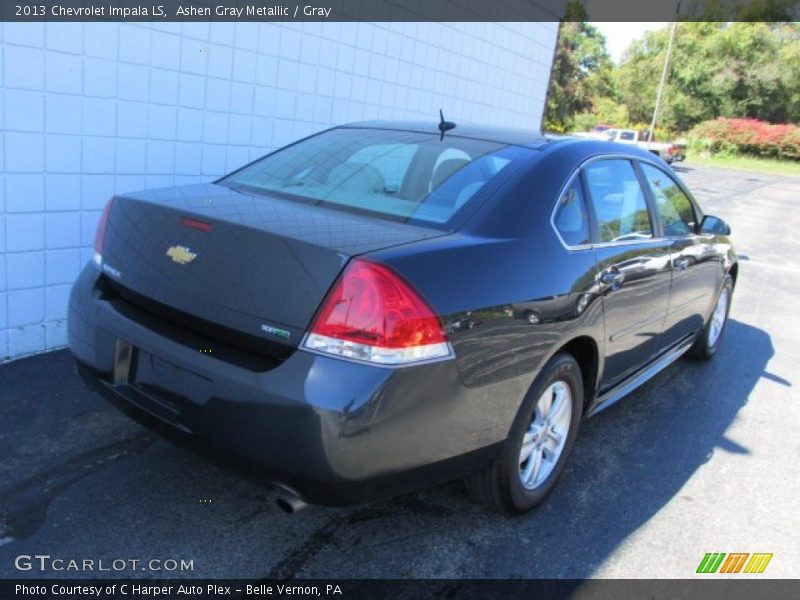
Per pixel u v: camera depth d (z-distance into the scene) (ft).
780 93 166.91
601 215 11.02
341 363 7.10
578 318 9.69
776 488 11.69
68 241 14.02
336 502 7.44
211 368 7.58
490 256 8.49
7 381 12.53
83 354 9.15
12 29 12.26
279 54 17.76
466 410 8.02
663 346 13.92
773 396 16.06
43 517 8.86
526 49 30.55
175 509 9.32
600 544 9.55
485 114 28.73
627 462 12.05
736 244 41.86
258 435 7.27
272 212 8.71
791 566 9.53
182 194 9.60
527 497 9.78
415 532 9.38
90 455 10.39
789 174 128.16
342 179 10.16
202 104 16.06
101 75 13.83
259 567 8.41
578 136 12.22
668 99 176.24
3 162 12.66
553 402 10.05
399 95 22.95
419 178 9.96
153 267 8.51
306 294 7.33
